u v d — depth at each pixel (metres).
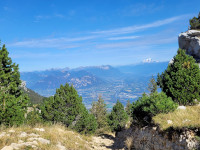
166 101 13.41
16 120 13.85
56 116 20.98
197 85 15.03
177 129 9.62
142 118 15.45
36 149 8.57
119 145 18.50
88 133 23.59
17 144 8.74
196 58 23.58
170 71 16.92
